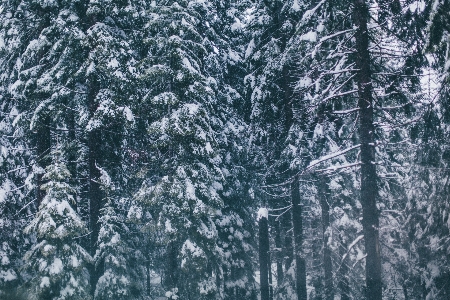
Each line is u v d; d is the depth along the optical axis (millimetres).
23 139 16531
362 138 10445
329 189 18641
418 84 10477
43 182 14656
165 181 14602
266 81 16531
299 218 16766
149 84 16094
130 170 16703
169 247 16016
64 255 12445
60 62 14234
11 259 15375
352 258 17891
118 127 15727
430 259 13531
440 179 12562
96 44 13844
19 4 15086
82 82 15359
